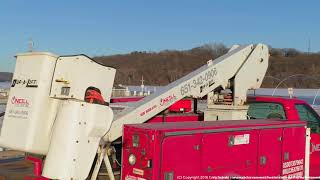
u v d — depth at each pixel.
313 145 6.39
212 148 4.19
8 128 3.99
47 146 3.90
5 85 50.44
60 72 3.88
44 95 3.87
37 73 3.89
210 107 5.67
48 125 3.91
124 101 6.29
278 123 5.09
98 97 3.89
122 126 4.23
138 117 4.55
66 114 3.69
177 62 90.75
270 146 4.94
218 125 4.37
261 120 5.41
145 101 4.70
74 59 3.84
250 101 6.65
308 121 6.59
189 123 4.52
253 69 5.74
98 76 3.98
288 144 5.25
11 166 5.16
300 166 5.50
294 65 89.00
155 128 3.84
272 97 6.64
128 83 77.44
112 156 4.31
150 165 3.74
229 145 4.38
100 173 4.24
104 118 3.84
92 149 3.77
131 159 3.92
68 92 3.82
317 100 31.14
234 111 5.50
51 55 3.91
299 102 6.56
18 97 3.97
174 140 3.84
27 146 3.82
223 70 5.43
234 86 5.55
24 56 4.01
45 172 3.73
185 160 3.94
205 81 5.24
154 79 83.19
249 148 4.62
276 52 100.69
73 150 3.66
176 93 4.93
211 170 4.18
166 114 5.34
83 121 3.71
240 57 5.62
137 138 3.88
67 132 3.66
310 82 73.62
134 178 3.90
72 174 3.66
